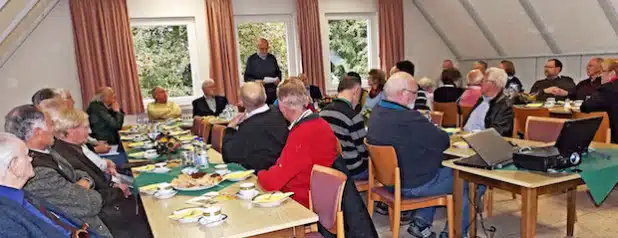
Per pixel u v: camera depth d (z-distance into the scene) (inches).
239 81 252.1
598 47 218.1
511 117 127.7
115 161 158.9
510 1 230.8
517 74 267.6
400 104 105.5
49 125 78.1
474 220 106.3
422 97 169.5
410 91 105.0
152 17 236.7
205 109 227.8
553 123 122.4
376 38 287.7
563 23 220.8
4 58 206.1
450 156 112.0
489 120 131.5
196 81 250.7
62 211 65.9
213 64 243.8
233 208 70.6
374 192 113.2
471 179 95.0
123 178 121.9
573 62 234.8
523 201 82.0
